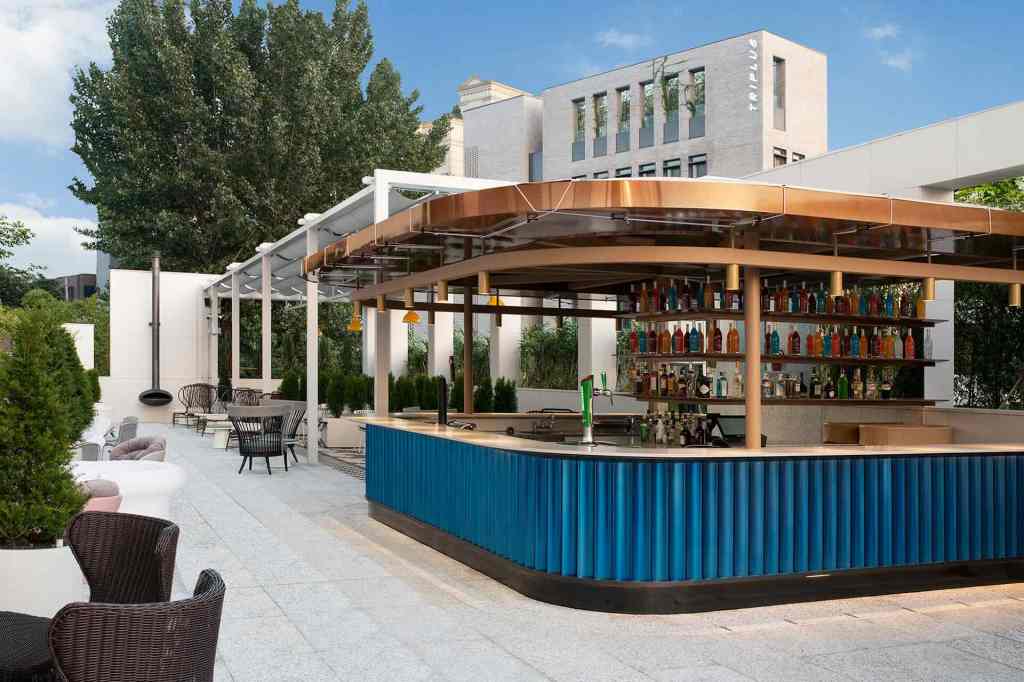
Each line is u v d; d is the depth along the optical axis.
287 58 25.83
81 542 3.42
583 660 4.56
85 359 21.45
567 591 5.64
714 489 5.62
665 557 5.52
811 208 5.41
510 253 6.21
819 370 9.18
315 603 5.62
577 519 5.62
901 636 5.03
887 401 8.07
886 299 8.01
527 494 5.88
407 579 6.33
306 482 11.22
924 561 6.18
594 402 13.80
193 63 25.31
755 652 4.72
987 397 8.74
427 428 7.82
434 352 17.70
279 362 24.78
